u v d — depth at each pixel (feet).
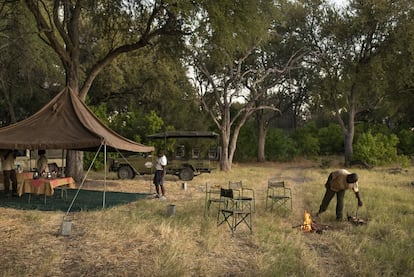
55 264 21.52
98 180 64.39
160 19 59.47
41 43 80.64
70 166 59.00
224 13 53.88
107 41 71.46
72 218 32.94
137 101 115.65
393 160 108.68
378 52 104.88
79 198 44.70
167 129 92.48
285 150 147.64
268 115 147.74
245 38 59.67
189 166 69.05
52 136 40.24
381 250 24.49
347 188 34.14
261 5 59.41
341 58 109.40
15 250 23.59
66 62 58.54
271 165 130.62
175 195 48.80
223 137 94.84
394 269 21.80
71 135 40.40
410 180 71.36
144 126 88.43
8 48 77.66
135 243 25.52
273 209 38.68
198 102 104.99
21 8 66.33
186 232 28.19
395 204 42.47
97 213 34.71
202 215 34.65
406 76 100.07
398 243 26.37
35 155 70.95
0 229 28.43
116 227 29.43
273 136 149.28
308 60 113.60
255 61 115.75
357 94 113.70
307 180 72.84
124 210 37.17
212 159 72.18
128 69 101.50
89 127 41.60
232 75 93.35
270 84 109.09
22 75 87.56
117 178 69.56
